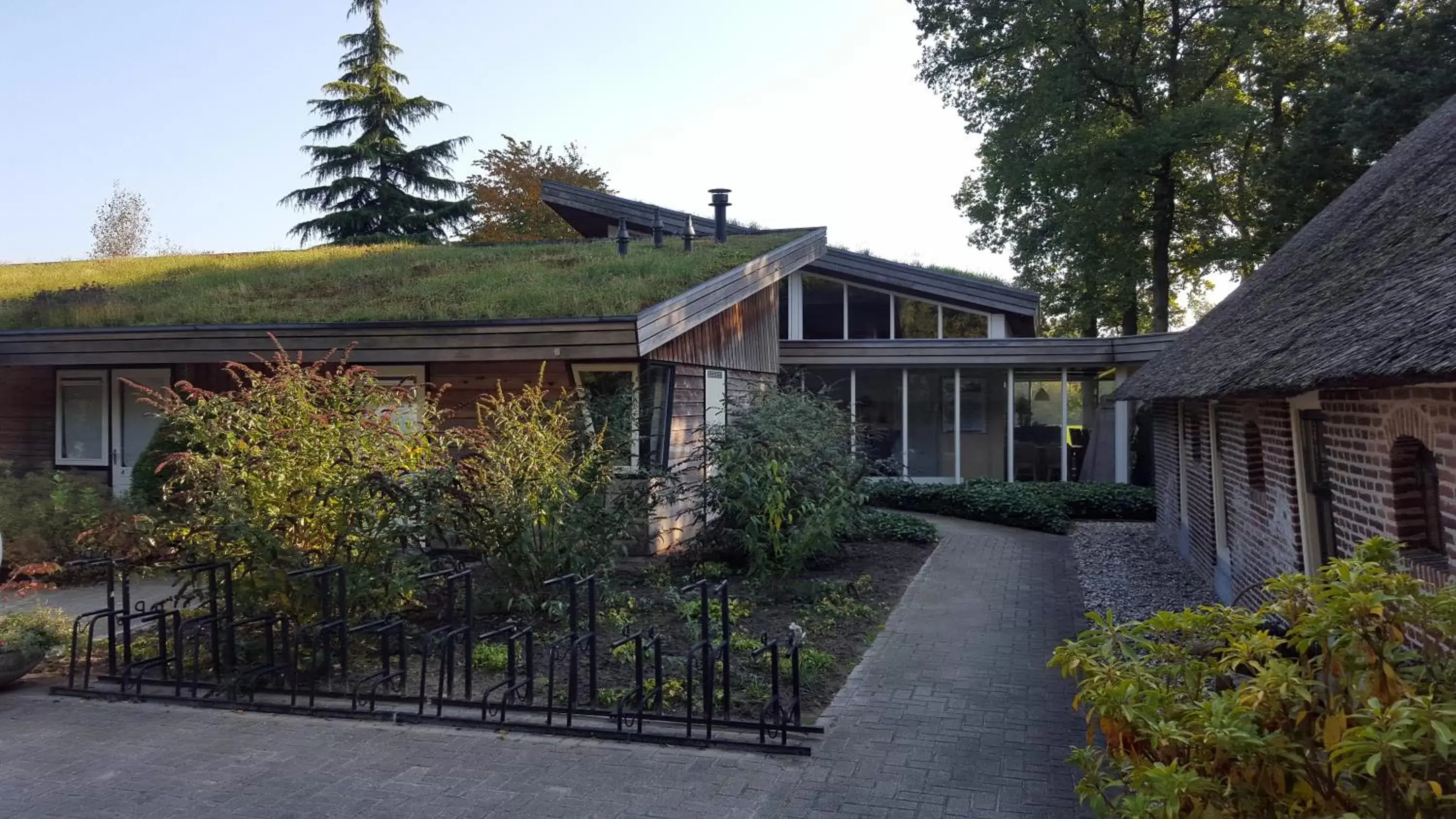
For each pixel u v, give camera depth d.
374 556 6.81
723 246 16.89
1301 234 11.43
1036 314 20.94
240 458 6.82
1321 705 2.73
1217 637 3.20
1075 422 19.55
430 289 12.84
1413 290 4.38
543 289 11.88
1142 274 29.81
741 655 7.07
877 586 9.96
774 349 16.84
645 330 10.01
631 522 8.84
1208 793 2.71
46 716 5.90
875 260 19.81
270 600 6.62
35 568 6.82
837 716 5.80
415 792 4.68
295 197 38.91
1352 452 5.25
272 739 5.44
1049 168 25.34
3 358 11.65
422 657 6.06
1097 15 25.70
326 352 10.68
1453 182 6.14
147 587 9.95
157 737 5.50
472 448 8.01
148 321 11.92
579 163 38.34
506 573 7.88
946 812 4.44
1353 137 22.55
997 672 6.79
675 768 4.98
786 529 9.71
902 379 19.00
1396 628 2.63
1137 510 16.36
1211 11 25.70
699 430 11.16
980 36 26.30
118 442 13.26
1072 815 4.40
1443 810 2.32
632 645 6.99
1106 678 3.10
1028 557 12.28
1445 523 3.96
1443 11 21.95
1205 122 24.05
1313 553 6.34
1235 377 5.90
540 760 5.10
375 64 39.22
